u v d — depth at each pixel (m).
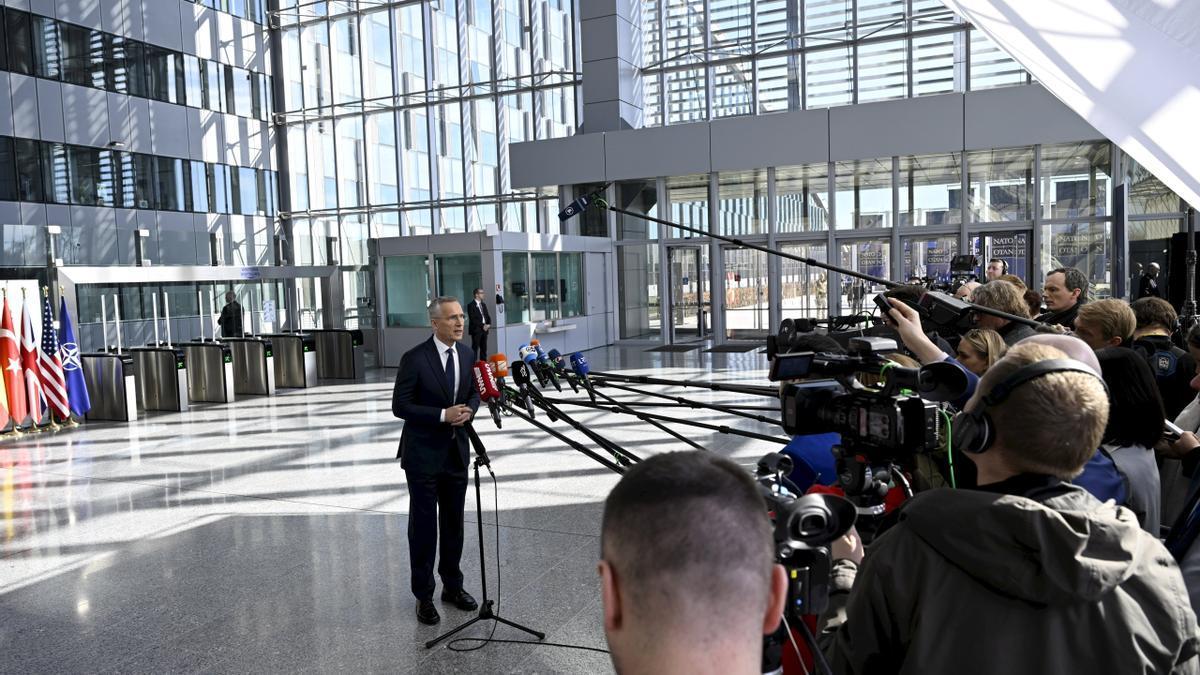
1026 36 4.03
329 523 5.96
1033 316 5.12
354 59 23.36
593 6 18.52
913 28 17.06
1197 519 2.06
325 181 24.11
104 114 20.09
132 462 8.42
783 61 18.23
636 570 0.86
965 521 1.26
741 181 17.72
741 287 17.88
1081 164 14.99
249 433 9.88
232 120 23.28
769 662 1.46
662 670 0.84
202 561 5.23
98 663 3.88
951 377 1.60
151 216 21.14
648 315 18.89
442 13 22.08
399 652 3.89
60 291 11.23
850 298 16.88
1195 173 3.01
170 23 21.61
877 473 1.79
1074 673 1.23
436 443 4.31
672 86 19.34
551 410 3.75
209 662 3.85
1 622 4.39
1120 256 13.86
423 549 4.23
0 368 10.01
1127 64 2.86
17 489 7.39
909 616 1.33
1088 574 1.17
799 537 1.32
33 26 18.64
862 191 16.61
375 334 16.78
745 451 7.69
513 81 21.38
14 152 18.28
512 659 3.79
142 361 12.14
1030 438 1.34
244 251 16.23
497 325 15.27
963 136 15.25
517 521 5.78
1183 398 3.91
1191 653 1.31
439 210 22.70
